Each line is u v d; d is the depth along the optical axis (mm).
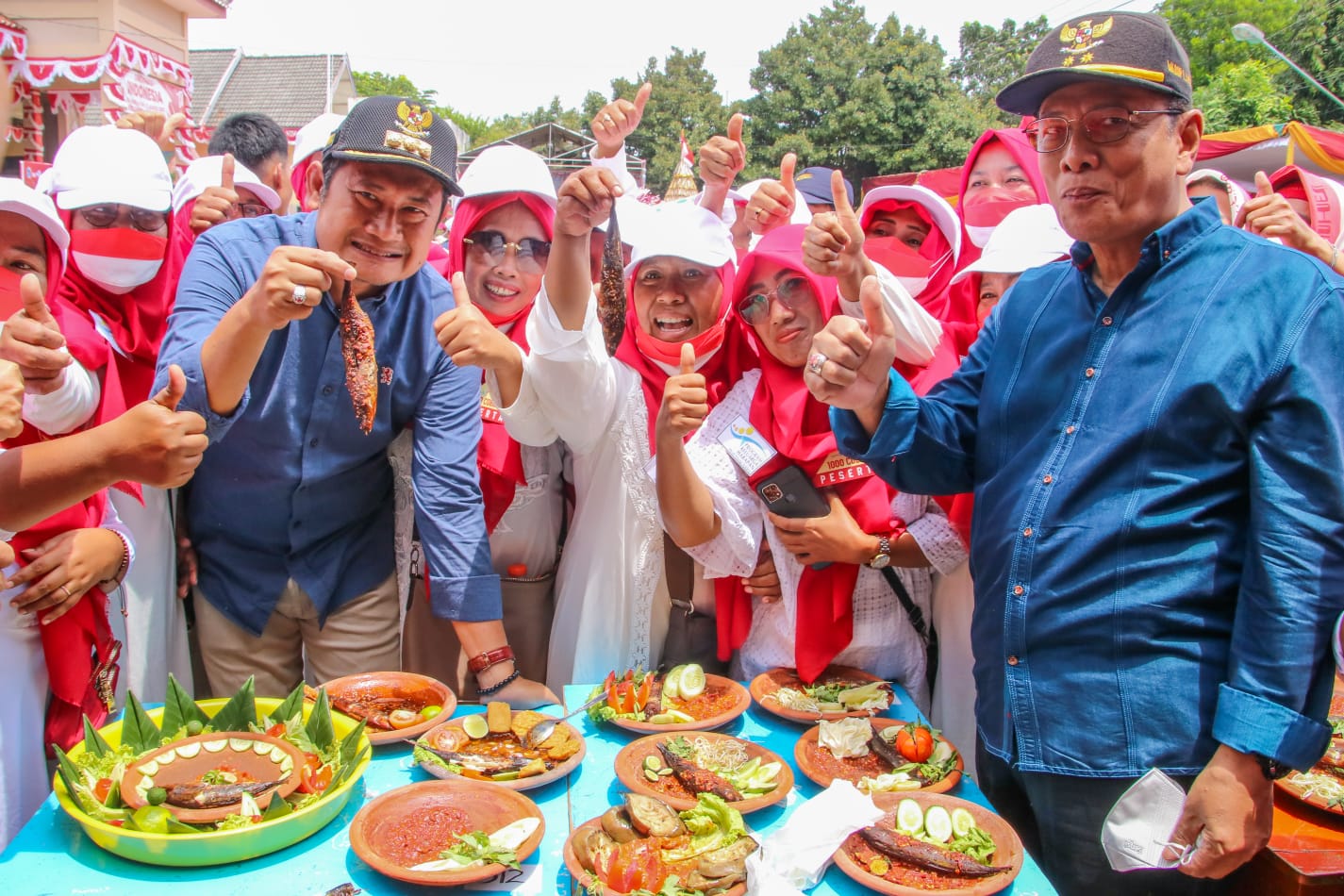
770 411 2598
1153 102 1684
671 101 44719
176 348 2223
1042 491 1838
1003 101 1862
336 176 2244
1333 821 2008
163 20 11945
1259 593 1588
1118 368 1781
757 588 2668
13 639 2295
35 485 1815
